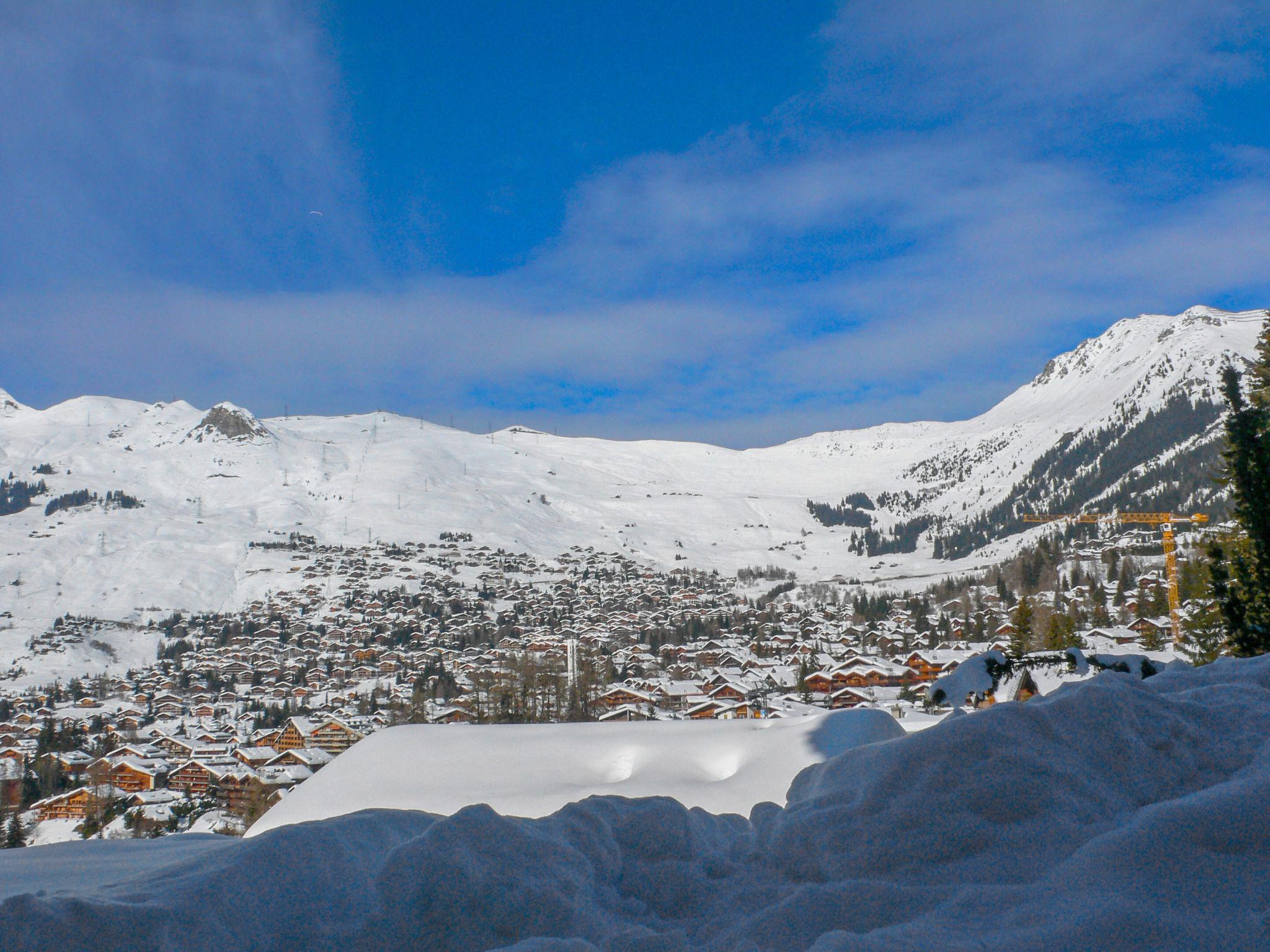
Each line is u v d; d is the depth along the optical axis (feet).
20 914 9.27
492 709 171.22
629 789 23.80
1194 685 20.02
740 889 12.69
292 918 10.66
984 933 9.70
